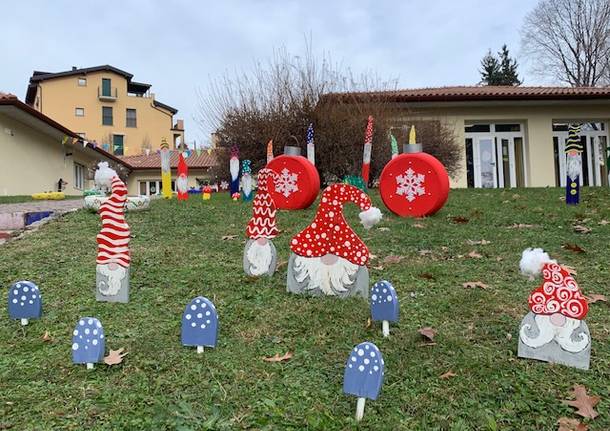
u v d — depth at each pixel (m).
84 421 2.45
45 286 4.49
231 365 3.01
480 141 21.59
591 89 21.67
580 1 41.06
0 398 2.66
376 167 16.28
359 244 4.11
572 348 2.93
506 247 5.68
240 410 2.54
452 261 5.20
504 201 9.88
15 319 3.75
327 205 4.20
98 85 46.03
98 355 2.98
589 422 2.43
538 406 2.56
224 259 5.30
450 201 10.09
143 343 3.29
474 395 2.66
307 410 2.54
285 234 6.56
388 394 2.68
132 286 4.45
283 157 9.12
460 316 3.71
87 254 5.54
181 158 11.23
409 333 3.40
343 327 3.52
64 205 11.62
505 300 4.01
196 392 2.71
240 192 11.30
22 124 20.16
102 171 4.18
